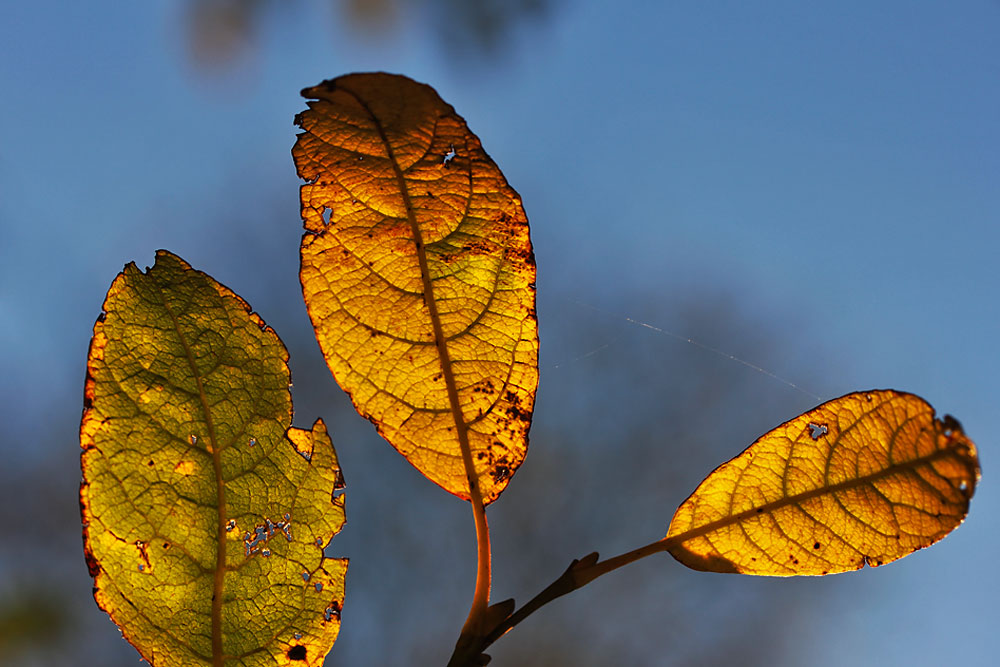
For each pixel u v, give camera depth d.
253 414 0.64
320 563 0.64
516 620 0.63
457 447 0.64
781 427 0.64
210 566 0.63
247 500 0.64
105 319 0.64
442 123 0.64
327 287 0.64
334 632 0.63
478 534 0.64
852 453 0.64
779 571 0.64
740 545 0.64
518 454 0.64
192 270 0.64
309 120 0.64
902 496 0.64
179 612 0.63
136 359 0.64
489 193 0.64
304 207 0.64
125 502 0.63
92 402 0.63
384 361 0.64
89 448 0.63
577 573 0.63
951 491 0.64
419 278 0.64
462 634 0.63
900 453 0.64
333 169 0.64
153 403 0.63
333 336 0.64
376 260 0.64
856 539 0.64
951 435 0.64
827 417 0.64
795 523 0.64
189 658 0.63
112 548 0.63
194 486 0.63
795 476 0.64
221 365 0.64
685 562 0.64
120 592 0.63
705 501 0.64
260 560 0.63
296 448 0.64
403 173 0.64
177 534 0.63
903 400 0.64
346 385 0.64
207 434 0.64
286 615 0.63
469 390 0.64
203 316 0.64
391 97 0.64
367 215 0.64
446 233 0.64
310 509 0.64
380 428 0.64
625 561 0.64
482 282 0.65
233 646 0.63
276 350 0.64
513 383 0.64
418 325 0.64
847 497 0.64
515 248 0.64
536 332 0.64
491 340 0.64
